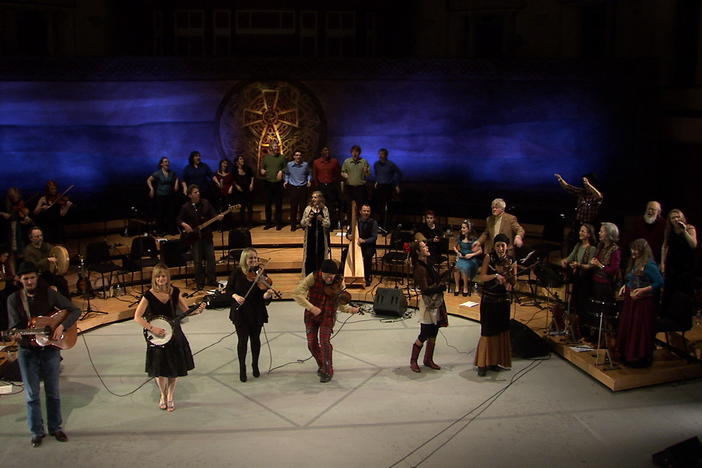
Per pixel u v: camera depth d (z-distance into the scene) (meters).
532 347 9.26
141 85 14.13
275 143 13.94
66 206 12.40
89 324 10.17
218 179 13.62
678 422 7.57
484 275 8.55
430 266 8.75
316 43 16.08
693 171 13.26
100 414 7.67
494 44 15.82
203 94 14.45
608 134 14.12
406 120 14.83
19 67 13.48
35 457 6.80
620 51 14.54
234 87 14.51
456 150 14.85
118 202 14.36
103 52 15.40
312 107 14.71
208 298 7.99
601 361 8.71
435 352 9.49
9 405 7.88
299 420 7.56
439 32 15.92
